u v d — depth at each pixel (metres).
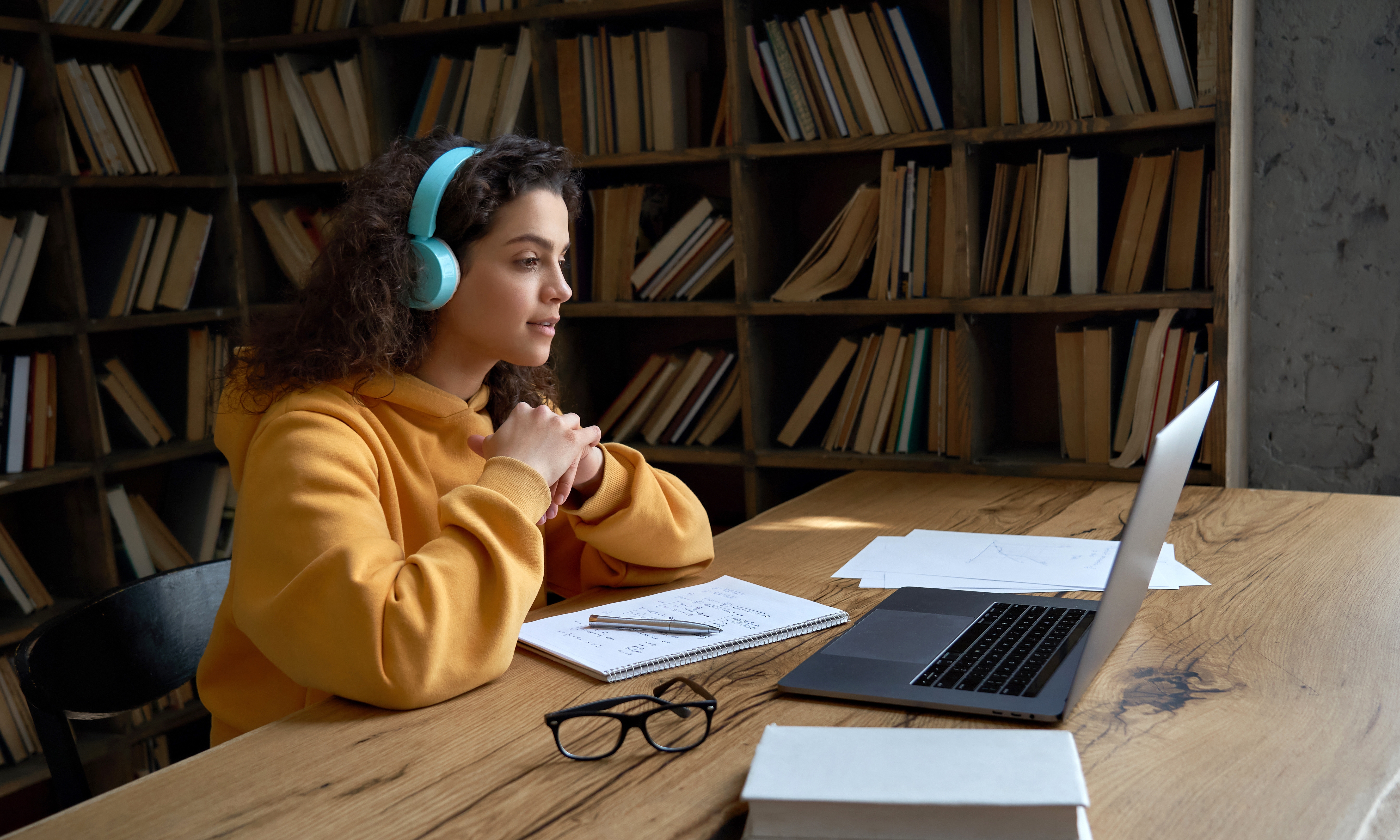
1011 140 2.03
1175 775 0.78
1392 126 2.02
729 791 0.79
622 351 2.77
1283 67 2.09
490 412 1.47
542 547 1.09
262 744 0.91
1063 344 2.08
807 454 2.30
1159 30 1.90
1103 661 0.96
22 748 2.32
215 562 1.42
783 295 2.29
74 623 1.21
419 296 1.22
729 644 1.10
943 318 2.32
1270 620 1.12
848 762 0.72
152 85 2.77
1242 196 2.02
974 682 0.95
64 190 2.32
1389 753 0.81
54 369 2.38
